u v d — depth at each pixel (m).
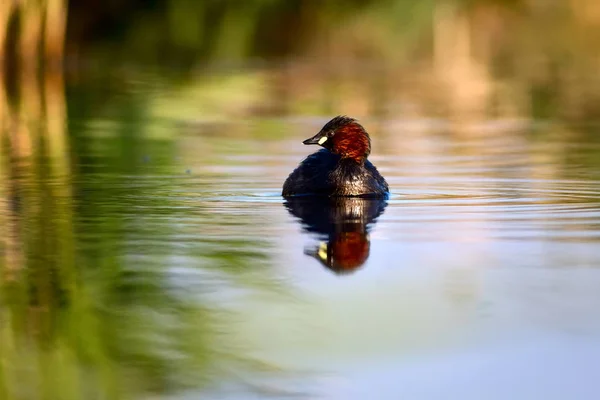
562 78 70.69
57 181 27.78
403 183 27.73
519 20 106.69
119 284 16.89
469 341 14.25
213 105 53.62
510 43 99.06
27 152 34.56
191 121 46.44
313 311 15.57
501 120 47.69
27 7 67.56
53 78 65.31
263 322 15.02
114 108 50.84
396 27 89.25
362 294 16.45
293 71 74.38
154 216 22.58
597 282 16.88
